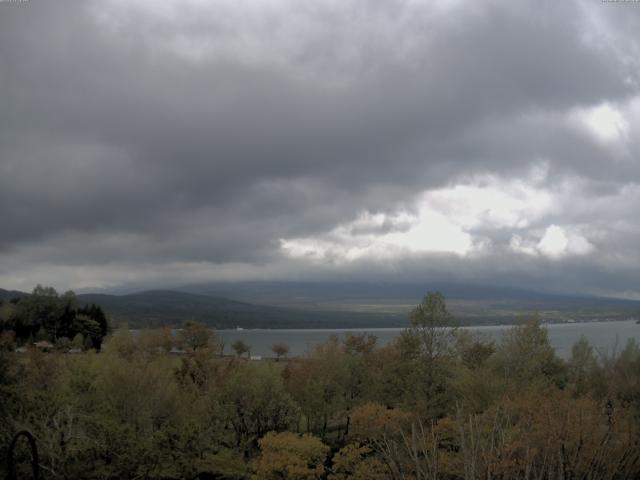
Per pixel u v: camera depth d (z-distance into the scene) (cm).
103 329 13675
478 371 3938
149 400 3825
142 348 6862
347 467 3075
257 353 14538
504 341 4394
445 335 4550
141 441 2980
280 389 4641
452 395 4028
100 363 4684
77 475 2622
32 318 12419
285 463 3109
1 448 2370
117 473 2778
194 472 3250
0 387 2645
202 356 5566
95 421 2891
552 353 4594
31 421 2595
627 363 3441
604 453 1112
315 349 6350
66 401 2898
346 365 5009
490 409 1703
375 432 3188
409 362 4528
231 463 3497
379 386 4703
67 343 10112
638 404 2547
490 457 937
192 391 4712
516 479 995
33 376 4291
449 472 1537
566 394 3362
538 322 4394
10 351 3466
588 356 5209
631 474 1140
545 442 1125
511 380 3828
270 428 4603
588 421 1438
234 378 4622
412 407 3953
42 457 2491
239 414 4481
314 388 4747
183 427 3394
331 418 5103
